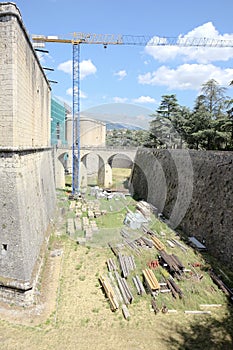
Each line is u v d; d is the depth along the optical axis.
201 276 15.33
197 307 13.05
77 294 13.46
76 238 20.38
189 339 10.91
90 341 10.42
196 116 38.97
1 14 11.94
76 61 43.22
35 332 10.70
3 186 12.55
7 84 12.30
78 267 16.09
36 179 17.23
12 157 12.49
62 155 42.56
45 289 13.66
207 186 21.89
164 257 16.69
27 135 15.34
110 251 18.41
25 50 14.51
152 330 11.33
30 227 13.67
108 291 13.35
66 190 39.28
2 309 11.94
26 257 12.36
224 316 12.52
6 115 12.39
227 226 18.27
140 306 12.87
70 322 11.44
